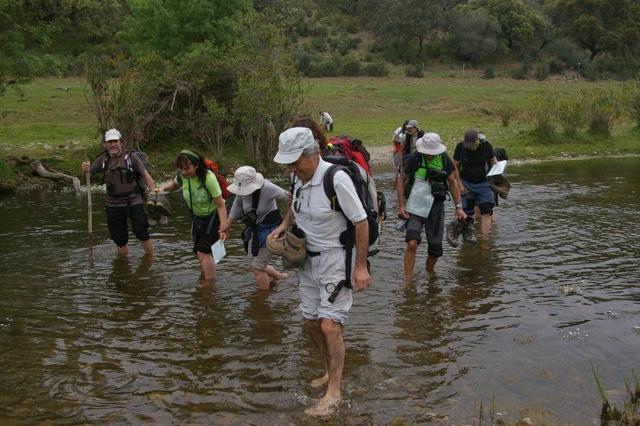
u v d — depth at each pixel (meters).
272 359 5.77
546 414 4.75
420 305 7.09
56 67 17.86
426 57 72.56
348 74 60.84
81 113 29.47
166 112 19.17
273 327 6.53
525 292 7.50
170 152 18.83
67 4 18.33
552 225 11.03
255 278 8.05
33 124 25.70
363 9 82.56
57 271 8.46
